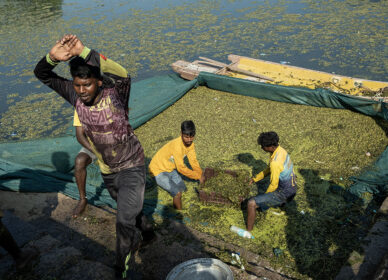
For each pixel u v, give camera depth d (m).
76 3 19.95
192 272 3.22
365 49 10.92
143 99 8.34
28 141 6.25
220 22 14.72
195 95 8.63
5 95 9.48
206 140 6.66
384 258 3.19
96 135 2.86
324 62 10.22
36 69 2.76
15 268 3.21
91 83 2.60
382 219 3.99
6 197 4.53
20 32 14.84
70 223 4.01
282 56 10.84
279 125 7.02
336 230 4.24
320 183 5.18
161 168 4.48
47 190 4.67
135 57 11.50
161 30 14.12
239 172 4.93
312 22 13.95
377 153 5.77
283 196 4.16
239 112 7.65
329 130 6.65
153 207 4.74
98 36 13.75
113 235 3.81
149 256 3.60
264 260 3.82
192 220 4.54
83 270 3.23
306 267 3.71
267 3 17.45
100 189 4.98
